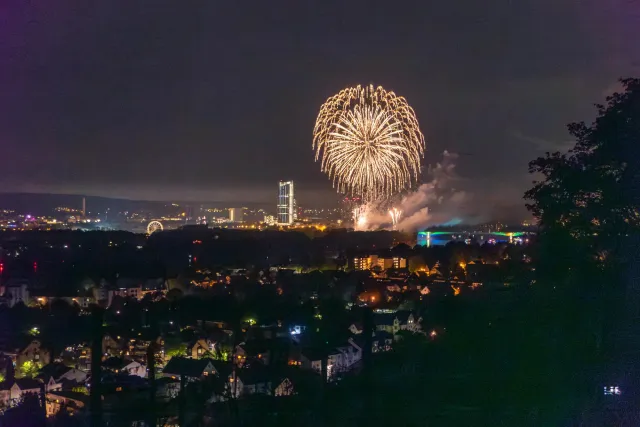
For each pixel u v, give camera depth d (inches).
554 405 640.4
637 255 761.6
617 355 678.5
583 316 754.2
